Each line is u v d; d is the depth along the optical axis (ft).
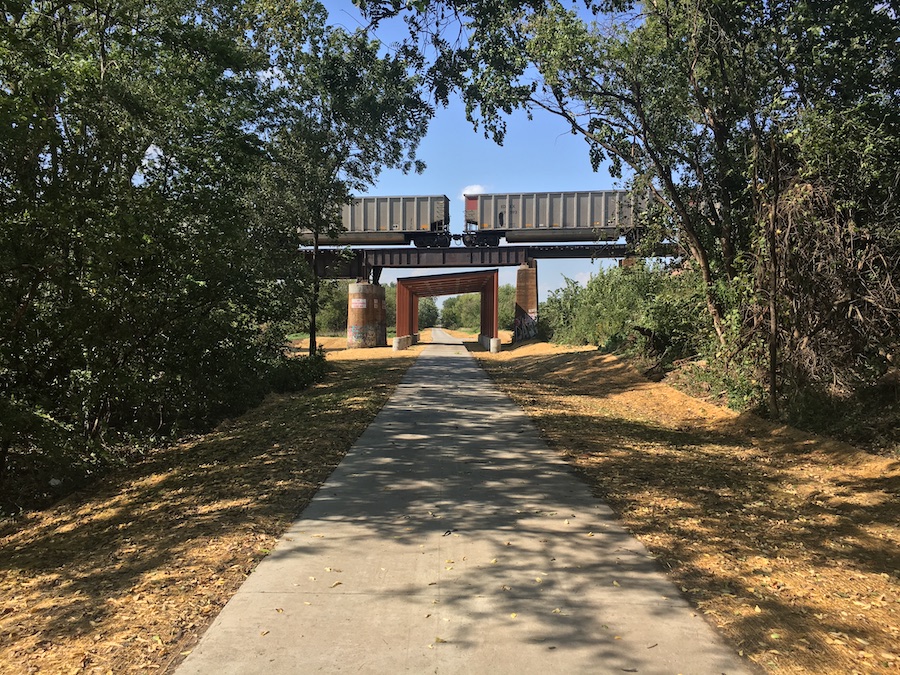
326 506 17.06
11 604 11.72
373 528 15.28
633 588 11.91
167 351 29.50
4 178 21.44
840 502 18.47
